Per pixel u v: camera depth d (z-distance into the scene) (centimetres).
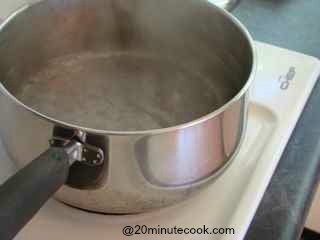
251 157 45
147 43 56
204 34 51
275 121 48
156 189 35
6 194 27
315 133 48
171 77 55
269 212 41
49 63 53
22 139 35
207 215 40
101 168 33
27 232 38
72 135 32
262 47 57
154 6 52
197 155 35
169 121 49
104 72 55
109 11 53
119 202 36
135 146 32
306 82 53
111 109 50
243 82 45
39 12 48
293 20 65
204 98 52
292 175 44
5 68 47
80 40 54
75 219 40
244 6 68
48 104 50
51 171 30
